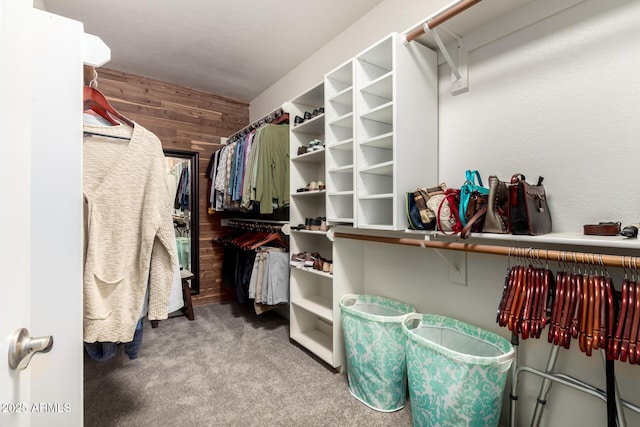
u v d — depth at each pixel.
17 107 0.57
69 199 0.97
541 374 1.22
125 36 2.43
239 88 3.49
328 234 2.01
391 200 1.91
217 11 2.12
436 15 1.37
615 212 1.12
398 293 1.93
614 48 1.12
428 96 1.63
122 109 3.10
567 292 1.03
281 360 2.18
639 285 0.92
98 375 1.98
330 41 2.50
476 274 1.53
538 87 1.31
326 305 2.33
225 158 3.12
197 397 1.74
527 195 1.13
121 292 1.19
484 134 1.50
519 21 1.35
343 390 1.82
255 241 2.91
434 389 1.30
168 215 1.32
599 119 1.15
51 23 0.95
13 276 0.54
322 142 2.31
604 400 1.05
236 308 3.41
